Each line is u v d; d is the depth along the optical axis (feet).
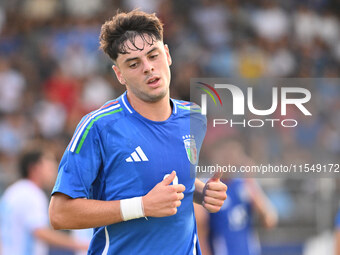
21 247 53.67
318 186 74.13
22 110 113.70
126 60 29.01
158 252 30.01
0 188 79.41
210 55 119.44
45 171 55.01
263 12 130.41
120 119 29.91
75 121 112.16
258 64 121.08
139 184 29.63
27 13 133.39
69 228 29.07
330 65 129.70
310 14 133.28
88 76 119.44
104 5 132.36
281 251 73.72
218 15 127.85
